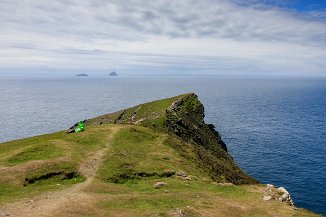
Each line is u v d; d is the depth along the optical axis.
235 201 42.25
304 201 101.00
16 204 35.47
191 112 161.12
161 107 157.25
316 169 133.62
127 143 72.19
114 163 56.03
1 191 42.19
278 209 39.97
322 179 121.12
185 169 64.06
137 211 34.69
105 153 60.81
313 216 38.78
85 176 50.03
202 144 125.19
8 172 48.16
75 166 52.69
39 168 50.34
